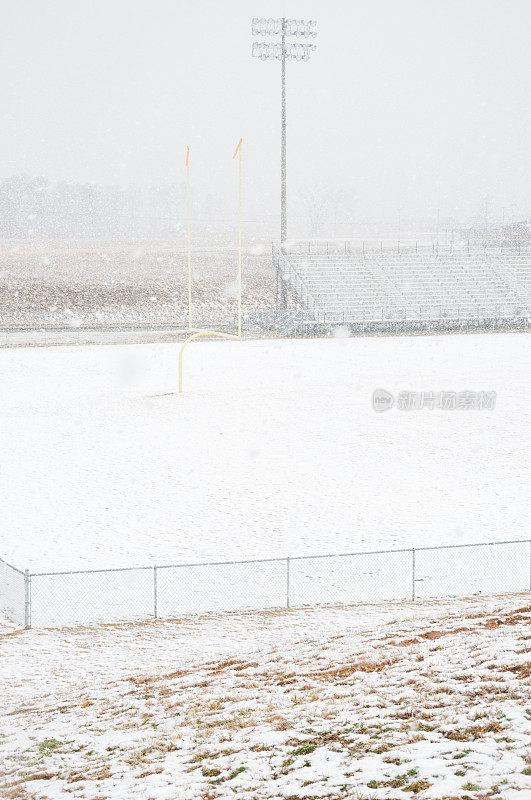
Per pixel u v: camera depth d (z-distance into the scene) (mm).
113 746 12711
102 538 27953
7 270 123500
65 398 52812
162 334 86438
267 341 81062
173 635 19812
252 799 9656
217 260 143500
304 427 44781
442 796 8836
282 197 97062
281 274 98250
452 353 70625
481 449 40000
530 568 24188
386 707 12469
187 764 11320
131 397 53062
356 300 94438
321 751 10961
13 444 41406
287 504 31875
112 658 18281
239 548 26844
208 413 48188
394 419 46406
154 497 32906
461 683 13000
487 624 17172
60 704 15547
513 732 10453
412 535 27844
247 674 15859
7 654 18938
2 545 27203
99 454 39625
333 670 15148
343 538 27734
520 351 71688
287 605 21672
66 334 86125
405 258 107562
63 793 10883
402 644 16406
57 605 22266
